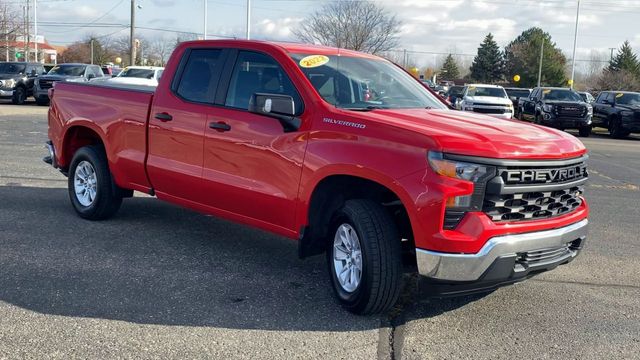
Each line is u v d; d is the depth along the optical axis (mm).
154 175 6086
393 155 4227
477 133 4242
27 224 6719
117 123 6422
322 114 4738
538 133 4578
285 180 4906
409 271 4891
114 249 5953
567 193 4578
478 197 4059
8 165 10539
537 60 85875
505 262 4117
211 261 5746
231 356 3873
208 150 5512
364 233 4340
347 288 4641
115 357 3793
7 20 49875
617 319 4734
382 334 4301
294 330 4301
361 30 38656
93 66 30219
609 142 22656
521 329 4484
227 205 5477
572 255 4711
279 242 6504
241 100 5375
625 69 79562
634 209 9102
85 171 6984
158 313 4484
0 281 4980
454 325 4523
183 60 5969
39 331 4113
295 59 5180
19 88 28984
